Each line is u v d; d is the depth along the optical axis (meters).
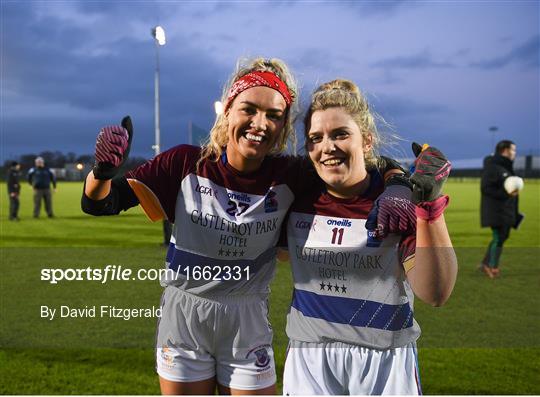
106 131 1.77
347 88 1.81
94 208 1.92
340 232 1.85
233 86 1.94
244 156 1.90
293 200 2.00
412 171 1.69
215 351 2.12
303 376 1.84
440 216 1.59
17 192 12.83
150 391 2.80
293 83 2.05
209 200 2.01
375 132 1.91
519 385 2.90
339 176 1.76
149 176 2.03
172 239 2.12
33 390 2.78
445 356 3.36
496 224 5.92
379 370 1.79
